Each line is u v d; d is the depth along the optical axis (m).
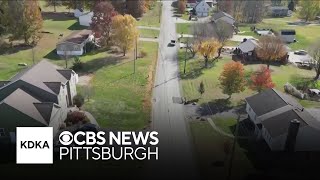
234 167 49.53
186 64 88.56
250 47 94.25
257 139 56.06
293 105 57.56
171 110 65.06
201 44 88.31
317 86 78.69
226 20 122.62
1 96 57.56
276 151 52.94
